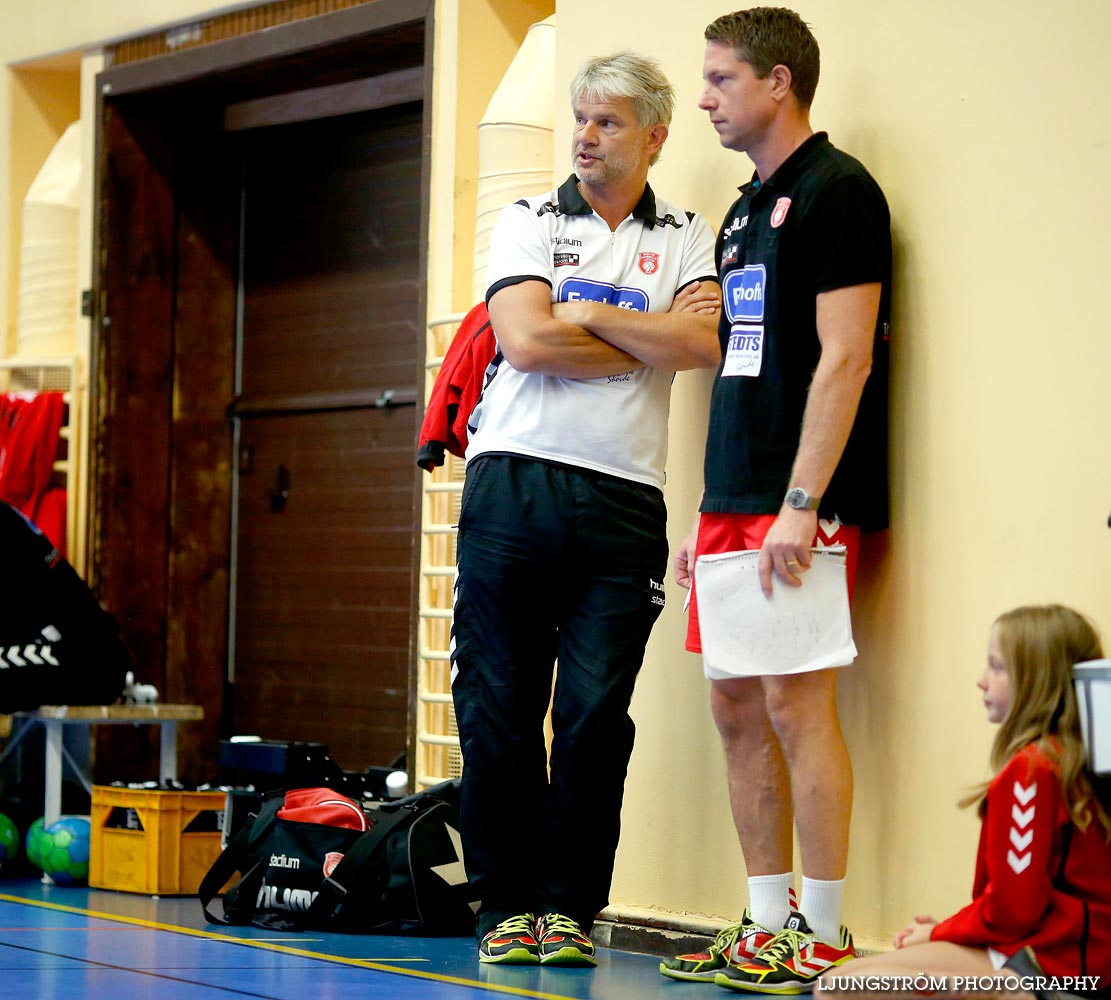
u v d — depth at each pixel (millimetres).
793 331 8281
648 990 8164
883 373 8516
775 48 8422
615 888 10172
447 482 12641
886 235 8352
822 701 8172
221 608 16344
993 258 8352
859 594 8859
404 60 14297
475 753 9062
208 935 10094
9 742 15570
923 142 8703
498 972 8703
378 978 8352
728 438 8453
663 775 9977
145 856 12562
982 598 8289
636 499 9000
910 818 8539
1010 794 6211
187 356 16250
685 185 10141
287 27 14242
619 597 8945
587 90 9094
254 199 16406
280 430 16094
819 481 7957
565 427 8914
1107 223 7922
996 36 8430
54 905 11773
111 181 15766
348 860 10188
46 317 16250
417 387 13242
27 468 15648
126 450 15812
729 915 9508
